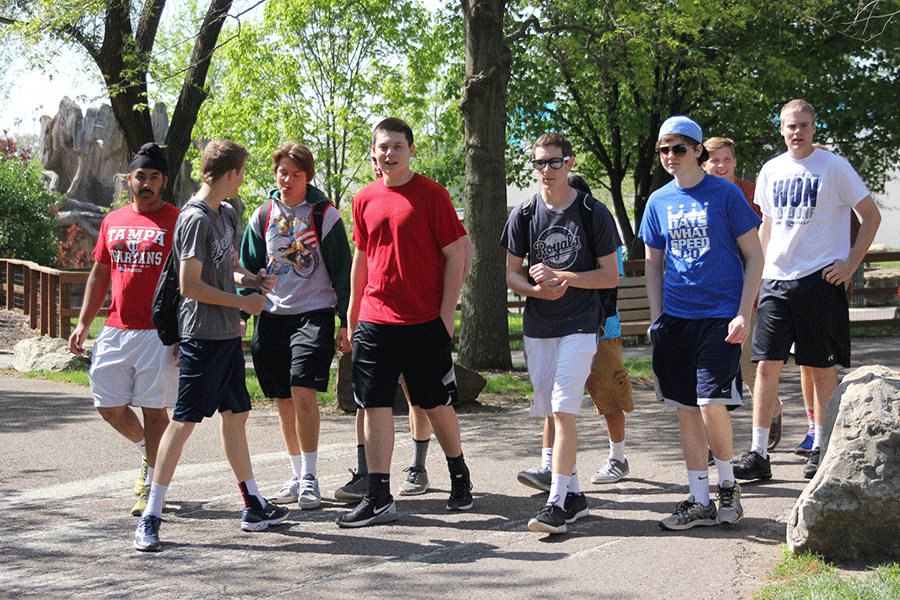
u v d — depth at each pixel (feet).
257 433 23.12
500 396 29.48
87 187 98.37
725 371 13.84
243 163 14.08
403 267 14.78
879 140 59.47
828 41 57.36
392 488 17.31
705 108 57.77
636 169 65.41
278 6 67.62
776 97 56.44
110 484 17.46
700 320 14.14
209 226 13.55
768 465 17.35
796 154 17.69
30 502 16.06
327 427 23.99
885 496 11.87
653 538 13.56
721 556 12.53
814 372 17.75
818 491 12.19
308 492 15.74
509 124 63.52
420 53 69.46
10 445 21.09
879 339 42.45
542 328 14.64
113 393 15.19
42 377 33.81
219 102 74.18
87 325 15.76
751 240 13.98
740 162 60.44
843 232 17.40
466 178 35.27
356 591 11.34
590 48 49.98
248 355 41.65
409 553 12.99
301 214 16.15
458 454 15.55
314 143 71.26
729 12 47.52
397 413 26.86
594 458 19.74
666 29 43.39
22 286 51.24
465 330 35.27
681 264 14.34
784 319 17.39
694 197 14.35
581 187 15.93
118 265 15.17
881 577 11.05
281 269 16.05
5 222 64.39
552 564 12.35
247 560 12.67
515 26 57.82
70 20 36.60
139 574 12.05
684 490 16.63
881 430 12.22
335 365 37.55
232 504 15.97
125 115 38.42
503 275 35.27
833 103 58.59
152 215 15.34
